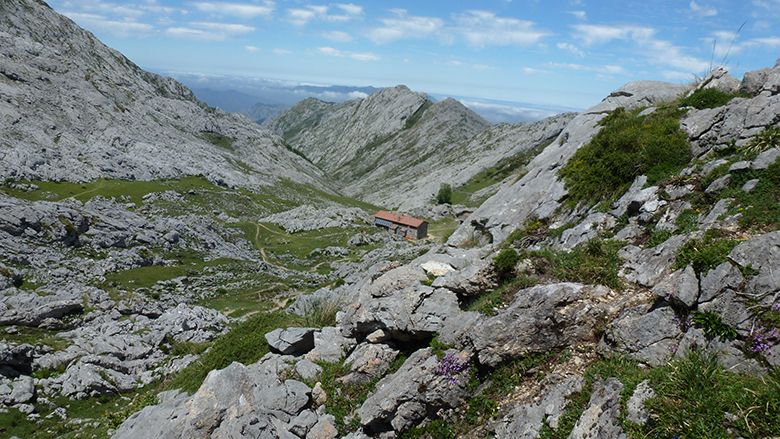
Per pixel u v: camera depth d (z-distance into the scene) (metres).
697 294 10.76
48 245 80.31
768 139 14.38
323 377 16.28
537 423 11.02
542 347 12.48
